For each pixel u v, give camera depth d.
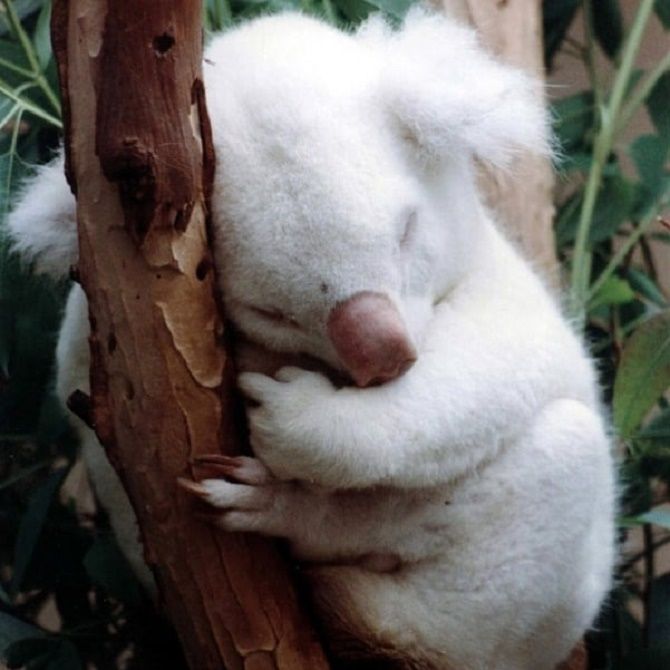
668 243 1.62
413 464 1.14
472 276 1.20
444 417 1.14
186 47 1.06
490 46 1.44
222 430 1.12
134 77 1.05
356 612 1.19
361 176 1.11
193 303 1.10
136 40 1.05
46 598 1.48
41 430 1.41
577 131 1.60
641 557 1.54
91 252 1.09
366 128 1.12
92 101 1.07
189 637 1.14
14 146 1.36
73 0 1.07
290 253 1.10
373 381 1.12
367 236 1.10
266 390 1.12
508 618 1.22
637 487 1.50
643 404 1.40
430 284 1.15
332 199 1.10
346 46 1.17
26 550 1.39
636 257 1.79
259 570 1.14
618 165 1.62
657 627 1.49
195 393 1.10
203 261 1.10
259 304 1.12
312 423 1.12
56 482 1.41
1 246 1.34
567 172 1.56
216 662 1.14
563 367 1.21
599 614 1.41
